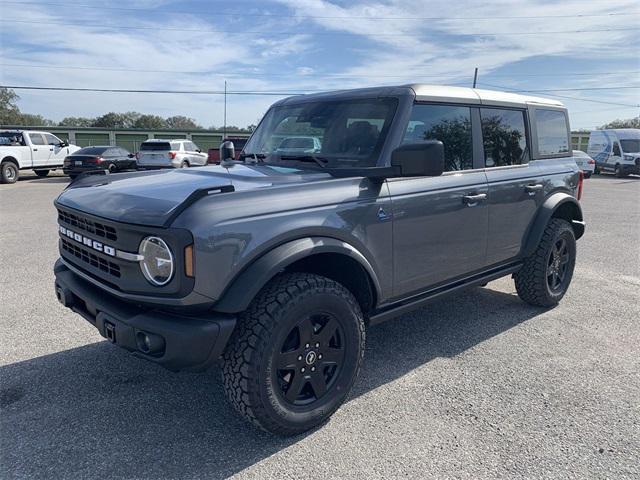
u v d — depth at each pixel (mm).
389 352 4152
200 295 2514
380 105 3619
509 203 4371
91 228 2957
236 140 19641
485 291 5836
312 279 2912
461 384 3602
